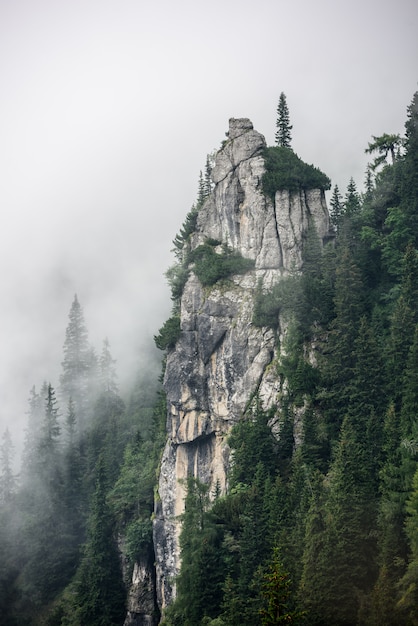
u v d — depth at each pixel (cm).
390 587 7544
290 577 8350
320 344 10962
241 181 12738
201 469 12094
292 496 9300
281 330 11475
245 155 12812
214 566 9794
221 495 11350
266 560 8981
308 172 12588
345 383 10288
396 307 10481
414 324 9988
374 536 8238
